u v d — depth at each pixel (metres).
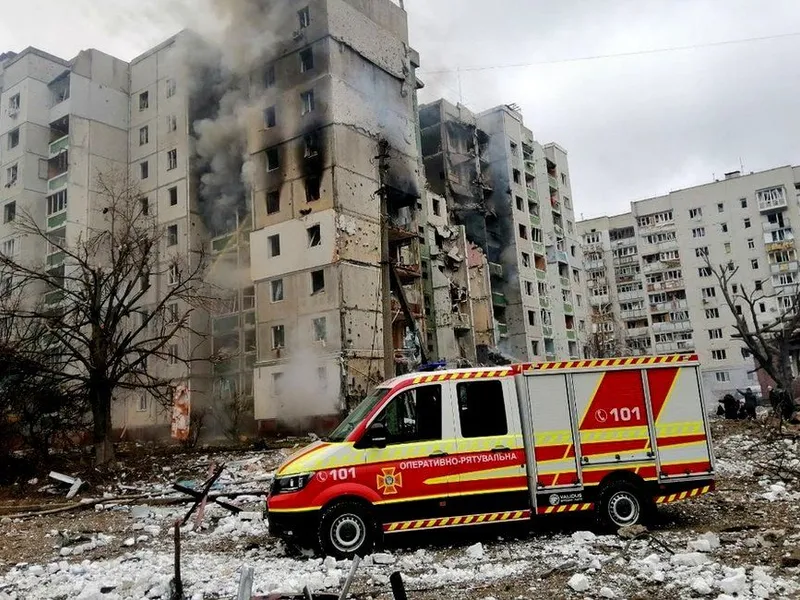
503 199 50.69
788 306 62.53
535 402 8.12
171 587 5.88
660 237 71.94
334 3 36.03
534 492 7.86
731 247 67.00
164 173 40.75
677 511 9.12
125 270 23.61
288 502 7.41
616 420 8.18
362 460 7.62
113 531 10.23
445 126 48.28
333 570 6.65
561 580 6.09
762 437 17.58
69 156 40.28
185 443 28.84
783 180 64.69
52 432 19.02
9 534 10.27
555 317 53.09
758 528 7.71
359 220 34.44
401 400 8.00
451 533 8.46
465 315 43.38
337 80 35.12
